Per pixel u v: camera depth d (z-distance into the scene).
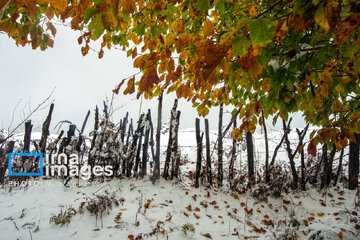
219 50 0.93
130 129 5.29
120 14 1.05
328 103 1.72
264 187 4.32
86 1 0.98
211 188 4.55
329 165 4.63
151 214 3.46
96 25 0.95
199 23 1.38
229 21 1.34
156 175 4.48
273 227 3.42
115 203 3.60
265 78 1.48
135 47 1.53
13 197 3.76
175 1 1.12
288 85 1.46
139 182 4.50
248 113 1.90
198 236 3.06
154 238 2.91
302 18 0.84
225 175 5.43
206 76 0.92
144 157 4.84
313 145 1.69
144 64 1.26
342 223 3.19
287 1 1.11
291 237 2.82
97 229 2.97
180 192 4.22
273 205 4.07
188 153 8.23
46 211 3.35
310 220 3.52
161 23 1.24
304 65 1.54
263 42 0.80
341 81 1.54
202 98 2.11
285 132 4.72
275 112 1.94
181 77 1.79
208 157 4.79
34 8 0.83
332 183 4.77
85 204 3.52
